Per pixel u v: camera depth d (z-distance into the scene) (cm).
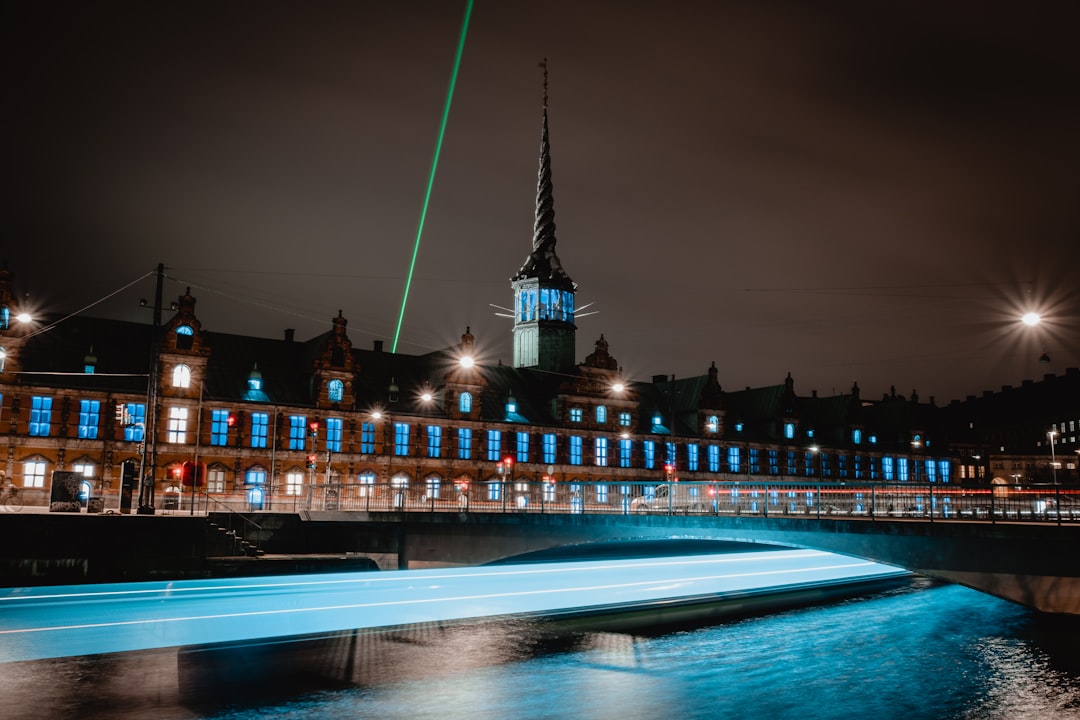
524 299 10006
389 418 7925
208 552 4806
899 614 4109
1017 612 4138
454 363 8350
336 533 5409
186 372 7038
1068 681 2833
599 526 4297
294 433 7450
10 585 4275
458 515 4997
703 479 9862
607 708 2511
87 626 3522
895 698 2639
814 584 5244
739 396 11431
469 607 4184
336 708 2498
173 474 6019
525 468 8631
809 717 2452
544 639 3475
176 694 2605
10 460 6378
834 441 11256
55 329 6938
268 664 2983
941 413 13750
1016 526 2889
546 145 10756
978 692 2712
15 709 2433
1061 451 14488
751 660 3127
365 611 4019
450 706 2522
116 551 4522
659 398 10450
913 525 3138
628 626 3762
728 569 6294
